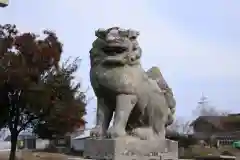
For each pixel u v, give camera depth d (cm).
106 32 406
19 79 1441
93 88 419
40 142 3444
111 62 400
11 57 1448
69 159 412
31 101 1498
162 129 438
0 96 1497
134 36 414
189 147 2853
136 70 414
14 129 1591
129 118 429
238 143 3247
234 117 4341
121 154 379
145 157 402
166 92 459
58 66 1581
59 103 1562
